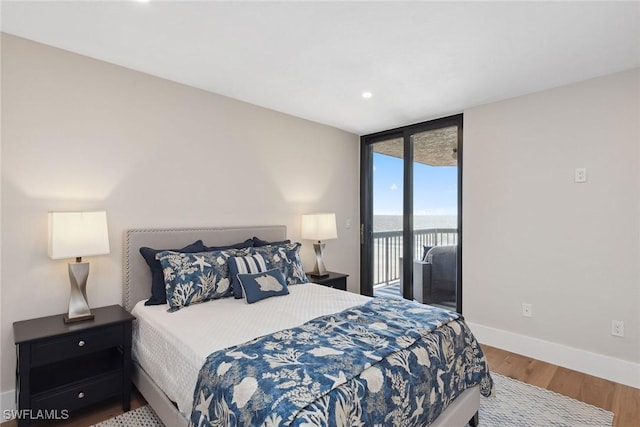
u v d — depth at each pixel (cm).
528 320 299
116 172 246
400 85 282
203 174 295
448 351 181
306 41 212
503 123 313
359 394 128
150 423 199
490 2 171
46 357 184
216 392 134
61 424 197
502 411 214
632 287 248
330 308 228
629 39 206
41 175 215
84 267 213
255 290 246
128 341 212
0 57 201
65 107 225
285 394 118
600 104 261
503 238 313
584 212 268
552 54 226
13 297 206
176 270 235
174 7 177
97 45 219
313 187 394
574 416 208
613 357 255
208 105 298
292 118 369
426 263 388
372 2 172
